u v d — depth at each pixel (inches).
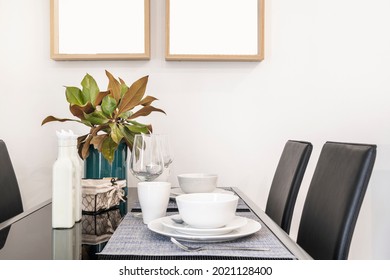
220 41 67.9
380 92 68.9
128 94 46.9
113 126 44.9
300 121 69.1
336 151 38.4
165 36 67.5
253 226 29.3
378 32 68.9
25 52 68.1
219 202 26.7
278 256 24.0
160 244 26.7
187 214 27.3
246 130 68.9
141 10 67.4
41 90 68.3
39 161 68.4
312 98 68.9
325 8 68.9
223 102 68.7
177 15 67.6
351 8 68.9
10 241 29.0
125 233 29.8
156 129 68.6
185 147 68.7
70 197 32.9
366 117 68.9
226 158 68.9
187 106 68.6
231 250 25.3
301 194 69.1
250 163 69.0
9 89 68.2
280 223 48.4
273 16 68.8
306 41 68.9
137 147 37.8
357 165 33.0
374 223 69.1
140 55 66.5
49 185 68.4
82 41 67.6
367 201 69.1
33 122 68.3
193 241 27.1
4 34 68.1
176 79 68.4
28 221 36.4
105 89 68.4
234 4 67.9
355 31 68.9
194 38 67.7
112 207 42.2
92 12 67.6
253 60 67.6
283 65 68.9
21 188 68.3
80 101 48.9
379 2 68.8
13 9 68.1
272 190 55.7
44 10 68.1
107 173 46.3
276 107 68.9
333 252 32.4
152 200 32.6
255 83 68.8
